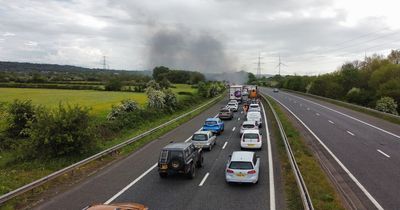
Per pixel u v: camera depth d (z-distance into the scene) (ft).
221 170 72.79
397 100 229.66
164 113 171.83
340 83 328.49
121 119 129.70
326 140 102.22
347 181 62.39
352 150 88.48
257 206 50.78
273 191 57.67
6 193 54.03
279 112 174.29
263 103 248.52
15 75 450.30
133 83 397.80
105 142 103.14
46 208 50.11
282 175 67.21
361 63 409.08
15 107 106.32
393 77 265.34
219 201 53.21
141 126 134.92
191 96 249.75
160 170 64.34
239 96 253.44
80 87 341.21
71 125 80.89
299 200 52.49
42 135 78.84
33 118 103.81
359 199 53.16
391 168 71.05
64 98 231.09
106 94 275.59
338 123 138.62
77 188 59.88
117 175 68.33
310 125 132.98
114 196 55.67
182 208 50.29
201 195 56.24
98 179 65.46
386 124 135.95
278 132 118.11
